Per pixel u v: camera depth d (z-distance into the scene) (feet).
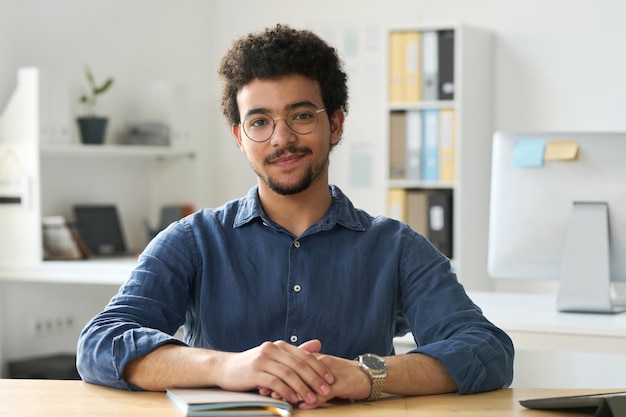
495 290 16.08
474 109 15.43
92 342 5.81
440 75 15.15
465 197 15.20
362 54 16.94
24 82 14.32
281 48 6.02
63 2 15.71
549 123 15.69
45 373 13.94
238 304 6.27
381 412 5.16
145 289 6.21
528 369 15.38
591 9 15.33
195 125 17.92
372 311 6.29
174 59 17.63
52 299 15.64
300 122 6.06
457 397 5.61
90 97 16.07
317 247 6.37
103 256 15.62
